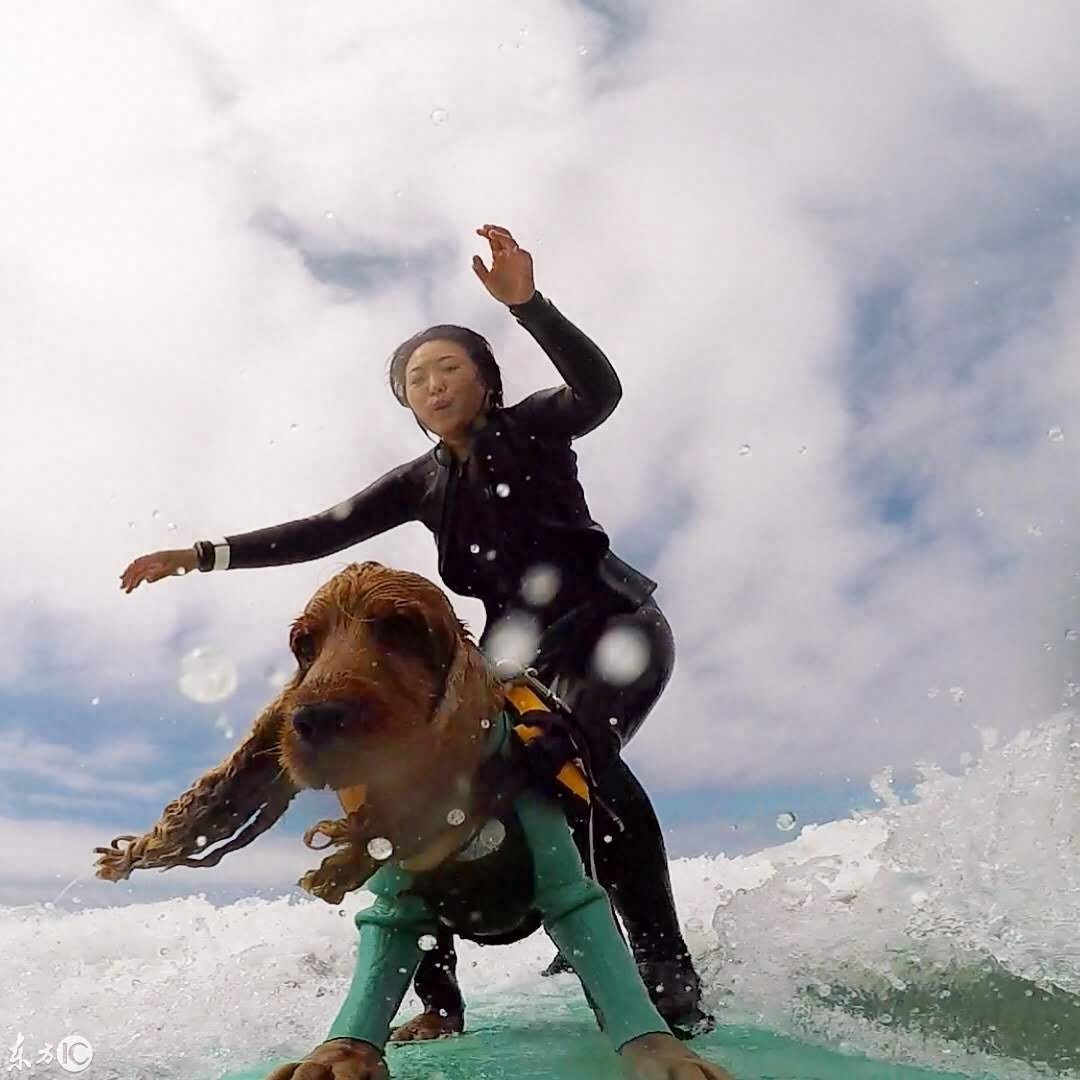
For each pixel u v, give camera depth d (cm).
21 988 206
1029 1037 170
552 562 204
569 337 198
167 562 216
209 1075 168
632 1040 143
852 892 214
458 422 204
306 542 219
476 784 146
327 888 140
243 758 162
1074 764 231
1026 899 200
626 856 189
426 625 141
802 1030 181
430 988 192
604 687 192
